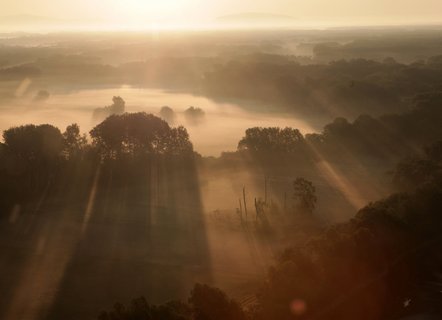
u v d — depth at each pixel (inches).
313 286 2341.3
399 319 2444.6
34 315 2566.4
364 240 2655.0
